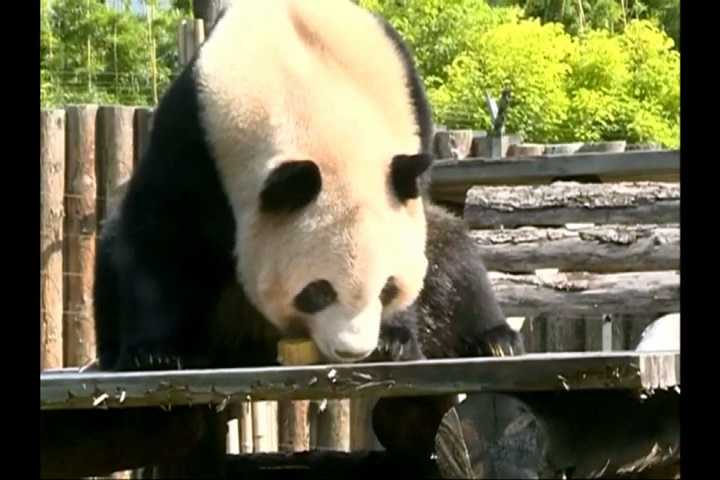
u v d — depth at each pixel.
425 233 7.77
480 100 18.50
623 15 21.31
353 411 12.37
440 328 8.29
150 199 7.50
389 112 7.64
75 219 11.83
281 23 7.64
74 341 11.79
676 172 10.48
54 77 18.41
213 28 7.75
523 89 18.95
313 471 8.95
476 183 11.15
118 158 11.93
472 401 6.05
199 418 8.05
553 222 10.81
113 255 8.00
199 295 7.55
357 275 6.89
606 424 6.77
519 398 6.02
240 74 7.32
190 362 7.53
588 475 6.68
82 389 5.75
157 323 7.46
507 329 8.48
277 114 7.22
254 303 7.48
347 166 7.07
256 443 12.03
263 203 7.01
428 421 8.61
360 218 6.96
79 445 7.04
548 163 10.71
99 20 19.47
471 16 19.27
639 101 19.61
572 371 5.80
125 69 19.30
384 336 7.46
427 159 7.17
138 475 11.07
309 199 6.93
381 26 8.07
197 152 7.34
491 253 10.83
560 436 6.27
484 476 6.04
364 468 8.98
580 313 10.62
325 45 7.67
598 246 10.59
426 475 8.62
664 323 9.49
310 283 7.02
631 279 10.51
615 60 19.58
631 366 5.79
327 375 5.82
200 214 7.44
